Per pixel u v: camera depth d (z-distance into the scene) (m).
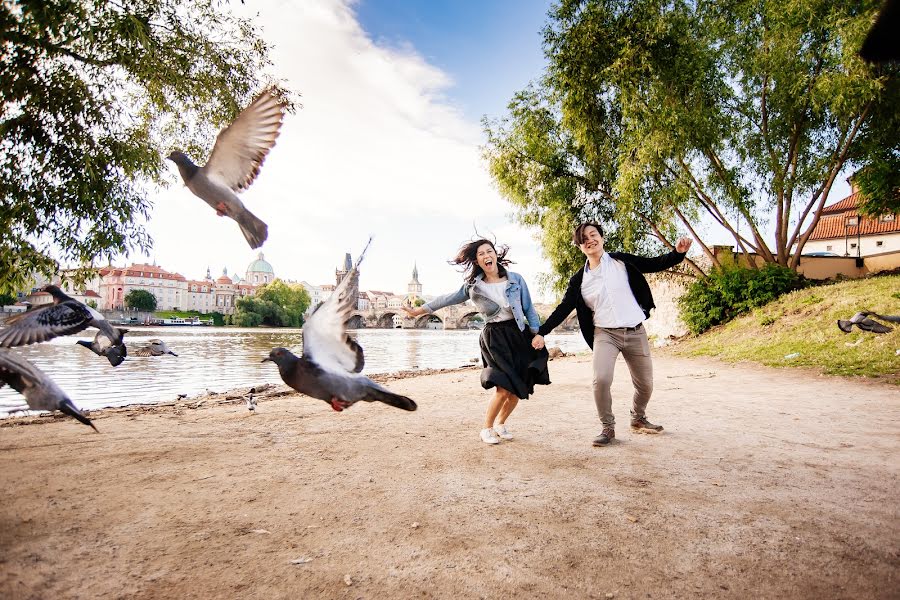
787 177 17.69
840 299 14.30
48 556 2.89
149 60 7.74
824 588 2.56
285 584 2.64
